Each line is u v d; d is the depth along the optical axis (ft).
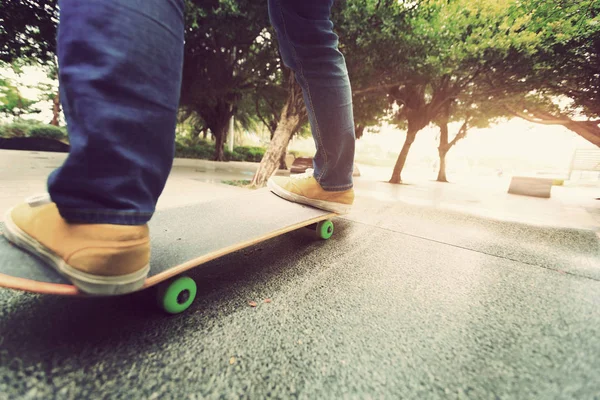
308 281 4.24
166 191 12.44
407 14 14.61
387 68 17.34
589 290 4.26
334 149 4.99
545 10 14.65
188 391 2.10
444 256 5.70
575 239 7.73
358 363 2.50
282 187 6.08
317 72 4.26
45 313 2.96
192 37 17.97
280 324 3.06
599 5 13.51
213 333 2.84
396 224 8.54
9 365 2.17
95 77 1.89
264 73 24.80
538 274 4.91
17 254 2.61
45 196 2.64
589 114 21.21
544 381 2.34
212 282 4.06
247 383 2.21
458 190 22.82
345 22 13.91
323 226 6.36
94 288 2.21
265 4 14.20
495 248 6.47
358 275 4.53
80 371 2.19
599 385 2.29
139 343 2.60
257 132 83.46
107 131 1.95
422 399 2.12
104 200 2.10
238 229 4.27
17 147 39.73
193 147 57.77
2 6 13.55
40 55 17.29
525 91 19.86
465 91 22.47
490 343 2.85
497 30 16.20
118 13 1.93
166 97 2.29
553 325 3.23
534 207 14.48
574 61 16.20
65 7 1.88
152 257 3.16
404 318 3.29
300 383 2.24
